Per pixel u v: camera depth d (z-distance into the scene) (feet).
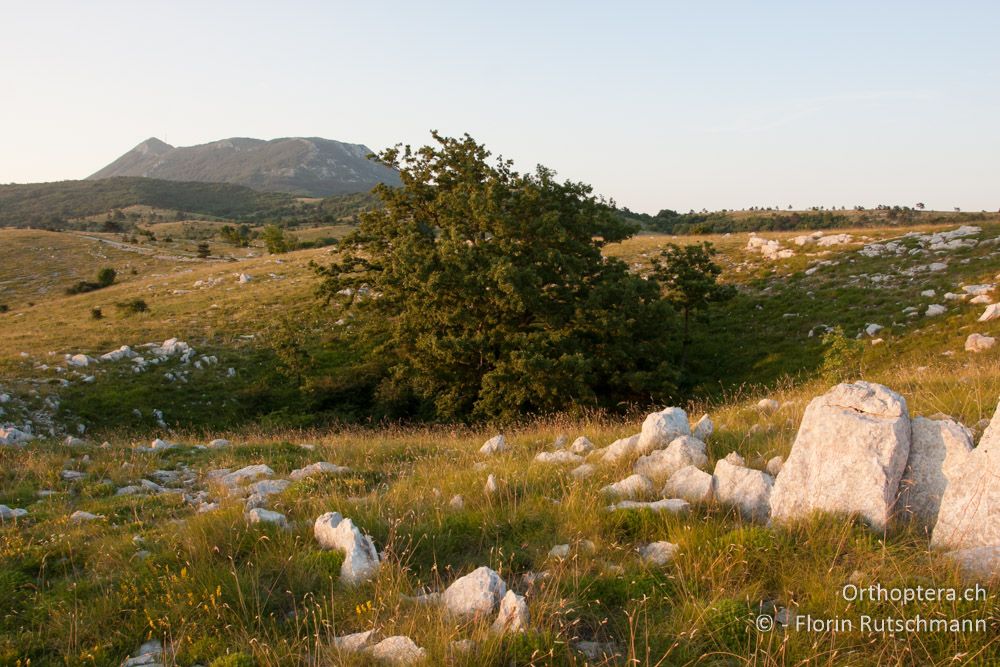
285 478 37.11
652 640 15.60
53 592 21.33
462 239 83.87
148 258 280.51
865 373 72.64
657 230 339.98
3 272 255.91
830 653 14.21
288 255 212.64
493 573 18.07
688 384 91.56
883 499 19.06
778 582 17.57
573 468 30.66
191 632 17.74
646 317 84.17
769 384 82.84
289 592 19.08
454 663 14.74
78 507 32.55
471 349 76.54
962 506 17.92
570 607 17.19
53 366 96.17
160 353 107.76
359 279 94.79
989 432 18.26
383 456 42.91
